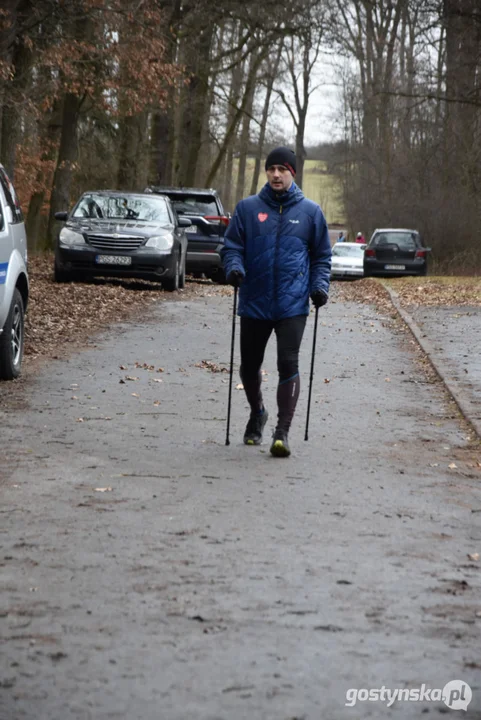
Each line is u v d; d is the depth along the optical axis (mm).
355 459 9086
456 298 27719
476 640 4910
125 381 12844
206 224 31734
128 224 26094
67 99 39531
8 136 31625
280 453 9000
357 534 6703
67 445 9203
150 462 8656
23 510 7051
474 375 14094
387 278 42344
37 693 4176
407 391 13008
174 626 4953
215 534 6566
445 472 8766
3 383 12398
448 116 53969
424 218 53344
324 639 4844
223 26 48812
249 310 9219
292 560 6078
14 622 4969
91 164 52281
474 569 6066
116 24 32312
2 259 11875
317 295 9219
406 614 5230
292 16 45500
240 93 64250
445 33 43719
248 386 9461
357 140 85125
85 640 4750
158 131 46156
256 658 4582
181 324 19562
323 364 14984
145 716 3986
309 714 4047
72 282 26469
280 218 9109
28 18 29609
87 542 6320
